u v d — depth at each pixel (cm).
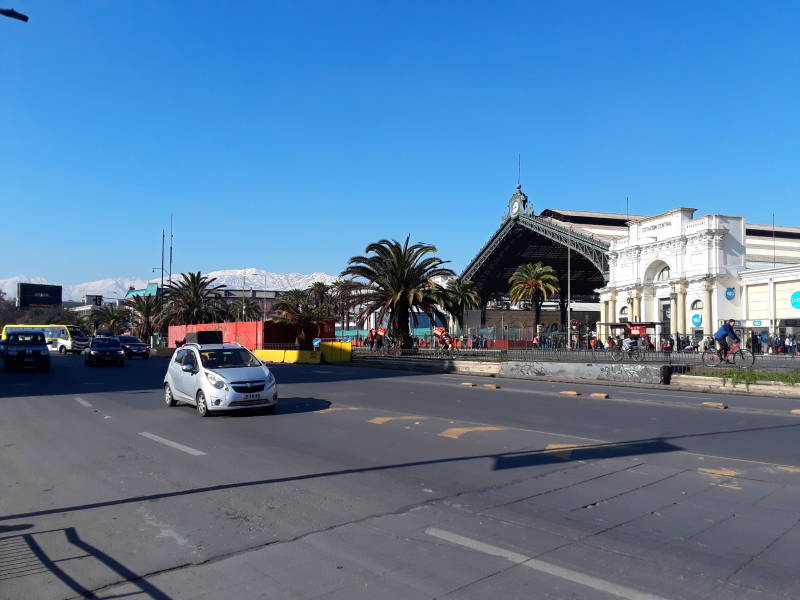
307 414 1349
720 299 4972
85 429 1173
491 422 1212
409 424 1184
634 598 423
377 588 443
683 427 1143
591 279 9294
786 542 526
